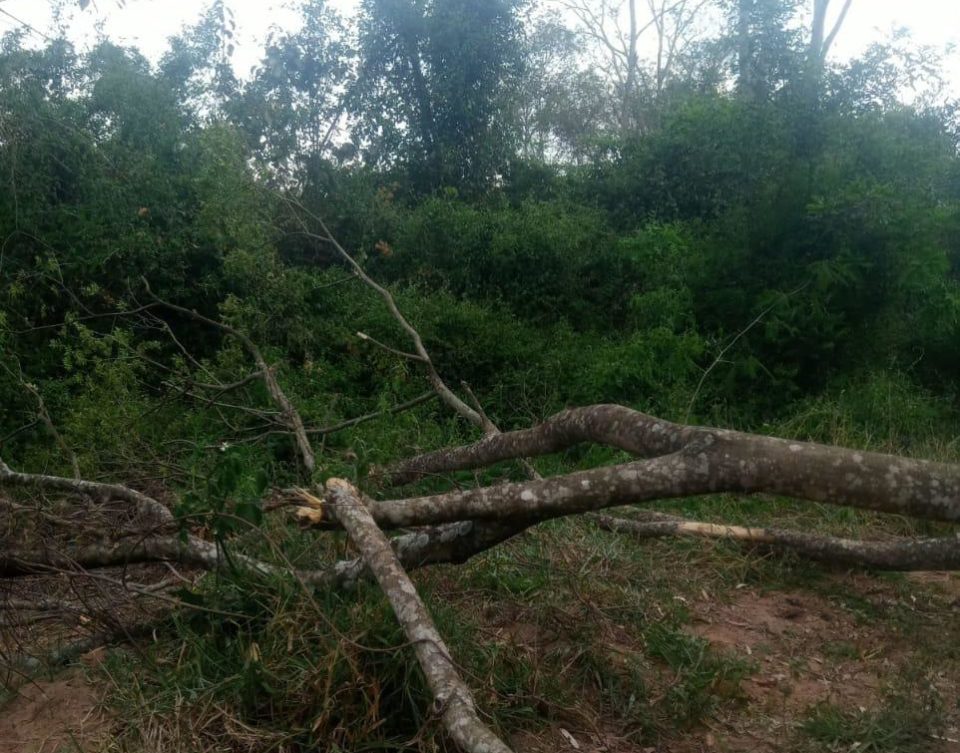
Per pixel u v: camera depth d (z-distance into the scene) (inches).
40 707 132.6
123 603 161.6
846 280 319.3
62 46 354.3
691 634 166.2
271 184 382.9
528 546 189.5
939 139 518.6
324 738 117.3
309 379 284.4
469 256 389.7
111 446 233.3
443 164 522.0
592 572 180.1
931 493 114.5
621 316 388.8
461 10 525.7
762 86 424.2
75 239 310.7
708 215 467.5
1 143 306.8
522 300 385.1
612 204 497.7
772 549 205.9
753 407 313.6
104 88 346.0
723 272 342.3
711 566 199.3
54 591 178.1
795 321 324.8
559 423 161.8
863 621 179.5
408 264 400.8
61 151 323.6
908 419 303.1
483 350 323.0
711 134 459.8
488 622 161.9
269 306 309.0
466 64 527.2
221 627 142.9
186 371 263.1
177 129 358.9
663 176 482.6
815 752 130.5
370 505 143.4
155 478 216.8
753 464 122.1
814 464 118.9
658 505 236.4
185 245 319.3
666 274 364.8
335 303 339.9
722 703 143.3
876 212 324.5
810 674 156.9
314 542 172.7
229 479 147.1
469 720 102.7
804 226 336.8
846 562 196.1
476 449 184.4
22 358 289.3
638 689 141.4
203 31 445.4
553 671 143.1
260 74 490.0
